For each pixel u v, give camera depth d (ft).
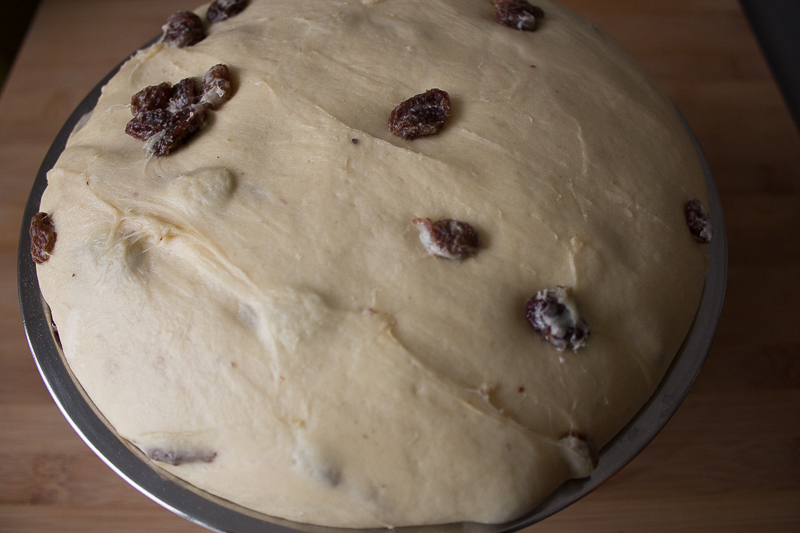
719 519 1.02
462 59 0.96
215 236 0.88
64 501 1.04
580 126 0.93
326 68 0.96
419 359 0.84
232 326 0.86
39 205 1.01
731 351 1.12
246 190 0.90
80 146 0.99
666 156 0.96
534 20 1.01
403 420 0.83
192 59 1.00
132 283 0.89
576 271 0.88
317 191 0.89
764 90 1.33
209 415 0.85
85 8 1.47
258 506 0.87
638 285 0.89
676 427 1.07
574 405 0.86
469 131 0.92
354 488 0.84
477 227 0.88
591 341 0.87
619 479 1.04
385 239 0.87
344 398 0.84
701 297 0.96
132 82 1.02
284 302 0.85
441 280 0.86
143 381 0.87
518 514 0.85
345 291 0.86
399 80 0.95
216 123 0.94
